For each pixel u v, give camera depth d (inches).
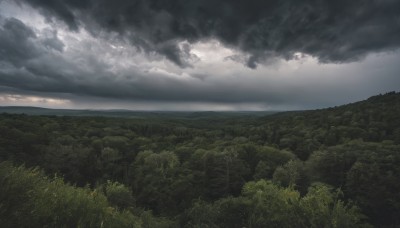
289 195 783.1
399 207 1706.4
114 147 3280.0
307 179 2133.4
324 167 2187.5
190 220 1298.0
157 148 3467.0
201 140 3882.9
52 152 2444.6
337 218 669.3
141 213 1120.8
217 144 3531.0
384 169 1975.9
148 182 2357.3
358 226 763.4
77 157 2534.5
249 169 2650.1
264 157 2844.5
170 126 5408.5
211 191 2410.2
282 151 2918.3
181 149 3208.7
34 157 2304.4
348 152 2311.8
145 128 5017.2
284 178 2068.2
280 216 724.7
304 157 3149.6
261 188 1189.7
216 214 1134.4
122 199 1205.7
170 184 2268.7
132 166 2854.3
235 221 1056.8
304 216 690.2
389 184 1809.8
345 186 2000.5
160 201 2094.0
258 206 910.4
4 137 2220.7
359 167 1913.1
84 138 3346.5
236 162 2578.7
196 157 2822.3
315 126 4318.4
